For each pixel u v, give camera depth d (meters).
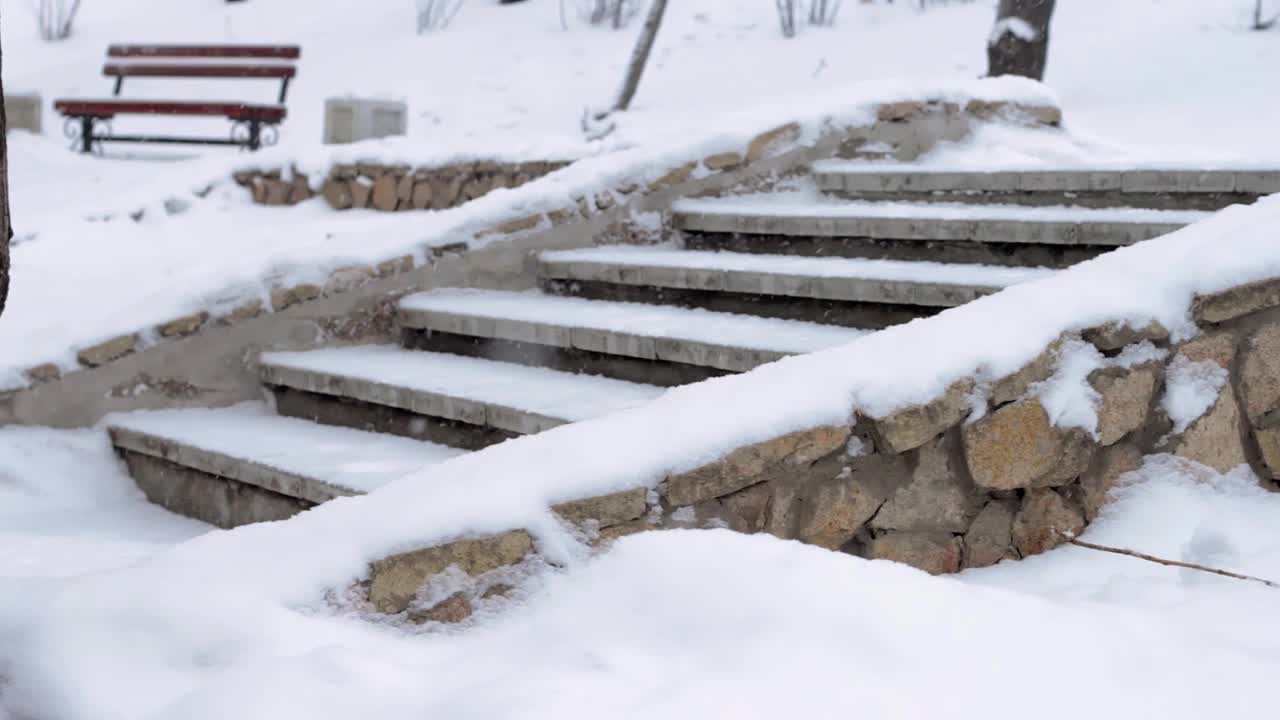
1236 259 3.42
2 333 5.38
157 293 4.97
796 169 6.04
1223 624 2.61
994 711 2.15
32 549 3.56
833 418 3.01
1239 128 9.04
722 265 4.83
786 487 3.00
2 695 2.32
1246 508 3.34
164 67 12.98
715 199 5.84
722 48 13.59
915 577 2.58
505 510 2.67
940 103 6.39
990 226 4.76
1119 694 2.21
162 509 4.42
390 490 2.82
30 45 17.98
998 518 3.22
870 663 2.28
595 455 2.84
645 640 2.42
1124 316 3.31
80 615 2.41
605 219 5.63
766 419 2.96
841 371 3.12
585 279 5.29
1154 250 3.56
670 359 4.20
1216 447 3.41
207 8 18.61
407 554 2.59
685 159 5.79
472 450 4.11
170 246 7.73
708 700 2.17
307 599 2.52
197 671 2.33
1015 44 10.28
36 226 8.27
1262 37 10.91
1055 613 2.49
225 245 7.59
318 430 4.52
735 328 4.33
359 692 2.24
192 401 4.86
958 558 3.20
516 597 2.63
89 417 4.68
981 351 3.16
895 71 11.98
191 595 2.47
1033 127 6.68
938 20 13.05
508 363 4.76
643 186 5.70
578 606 2.56
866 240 5.15
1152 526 3.24
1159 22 11.70
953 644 2.34
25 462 4.45
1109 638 2.40
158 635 2.38
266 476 3.92
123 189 9.71
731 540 2.68
